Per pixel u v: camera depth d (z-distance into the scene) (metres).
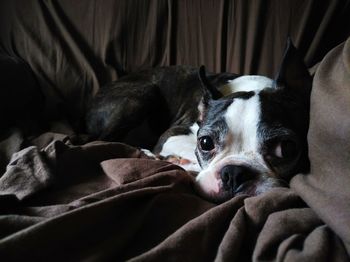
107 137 2.12
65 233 0.88
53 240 0.86
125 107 2.16
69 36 2.25
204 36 2.17
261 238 0.89
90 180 1.27
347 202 0.88
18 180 1.16
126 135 2.24
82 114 2.30
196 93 2.14
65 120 2.16
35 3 2.28
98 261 0.86
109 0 2.22
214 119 1.42
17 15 2.29
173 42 2.24
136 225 0.97
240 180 1.21
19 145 1.64
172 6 2.19
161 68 2.28
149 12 2.22
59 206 1.02
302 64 1.47
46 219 0.91
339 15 1.95
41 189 1.14
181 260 0.87
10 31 2.30
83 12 2.26
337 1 1.94
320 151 1.07
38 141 1.75
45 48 2.26
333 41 1.97
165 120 2.30
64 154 1.32
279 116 1.32
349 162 0.96
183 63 2.25
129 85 2.22
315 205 0.93
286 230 0.90
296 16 1.99
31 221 0.92
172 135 1.98
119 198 1.00
